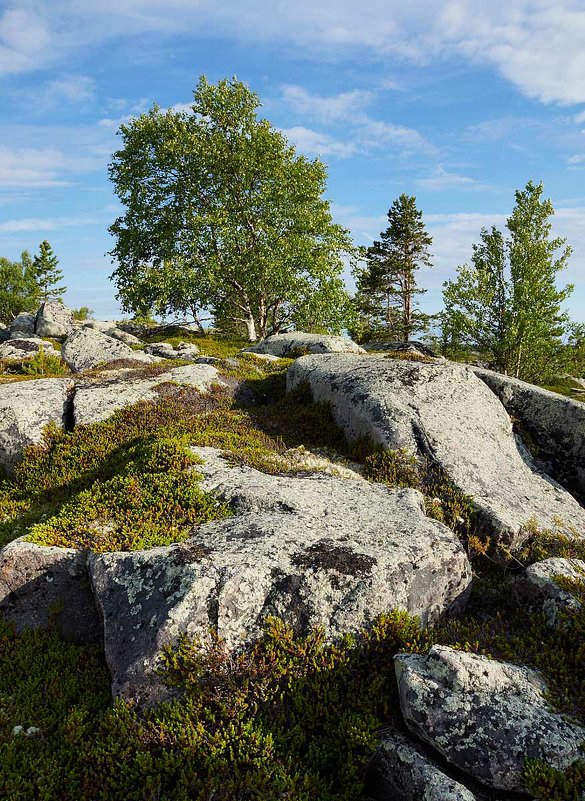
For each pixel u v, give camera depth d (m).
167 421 15.48
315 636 7.42
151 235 47.44
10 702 7.26
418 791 5.85
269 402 19.17
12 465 14.70
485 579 10.32
